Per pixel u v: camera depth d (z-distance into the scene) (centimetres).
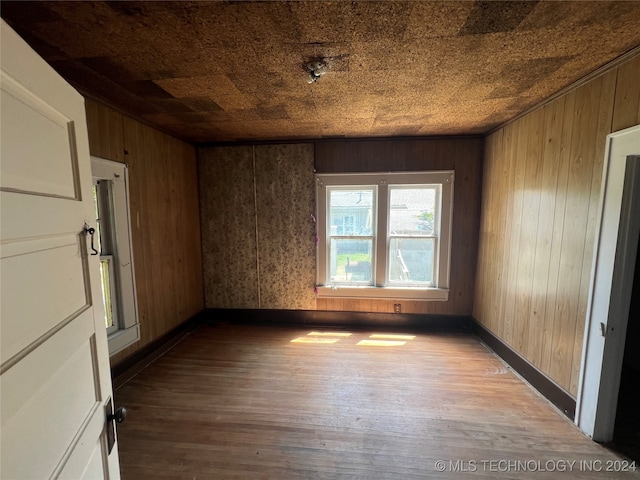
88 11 126
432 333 355
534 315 241
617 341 174
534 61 171
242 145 377
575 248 199
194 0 119
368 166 359
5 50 58
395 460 168
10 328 57
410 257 370
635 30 140
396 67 179
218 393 234
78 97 90
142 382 251
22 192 63
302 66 178
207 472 160
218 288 402
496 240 306
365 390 237
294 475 158
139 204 278
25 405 60
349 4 122
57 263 75
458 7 125
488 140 327
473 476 157
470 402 221
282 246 386
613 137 170
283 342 333
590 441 181
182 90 214
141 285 281
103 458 94
